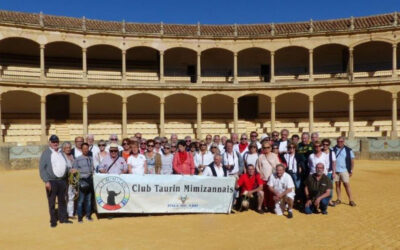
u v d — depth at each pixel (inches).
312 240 438.3
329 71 2089.1
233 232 473.1
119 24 1925.4
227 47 1940.2
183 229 486.9
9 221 530.0
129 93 1844.2
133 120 1967.3
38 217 554.3
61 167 505.4
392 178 965.2
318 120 1950.1
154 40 1892.2
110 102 2015.3
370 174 1040.8
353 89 1820.9
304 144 621.3
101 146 584.7
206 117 2084.2
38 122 1814.7
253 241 435.2
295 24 1982.0
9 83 1642.5
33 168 1214.9
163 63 2037.4
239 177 602.2
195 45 1924.2
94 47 1985.7
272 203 586.6
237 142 676.1
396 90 1754.4
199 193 572.1
